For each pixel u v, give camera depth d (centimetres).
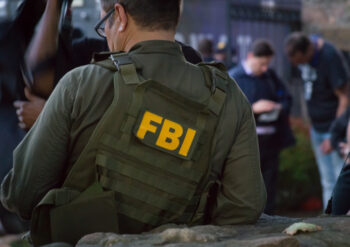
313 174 816
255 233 194
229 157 206
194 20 1005
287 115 616
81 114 191
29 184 194
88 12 260
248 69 610
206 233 186
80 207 187
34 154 193
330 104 641
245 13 1082
